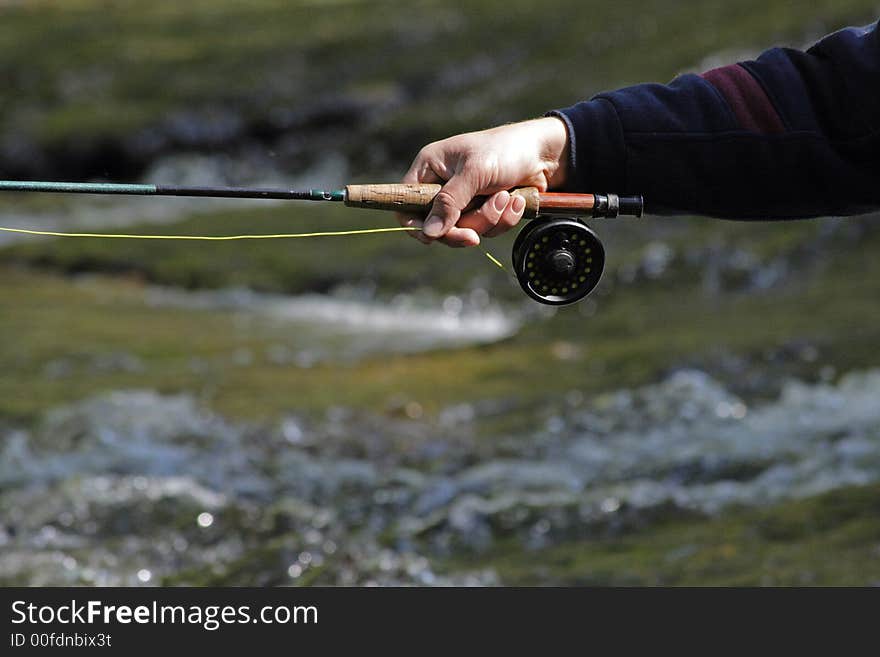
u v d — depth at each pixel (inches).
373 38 1408.7
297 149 1305.4
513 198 183.3
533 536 446.3
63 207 1213.1
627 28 1288.1
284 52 1417.3
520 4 1411.2
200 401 615.8
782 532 426.9
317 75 1369.3
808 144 179.2
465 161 182.4
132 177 1323.8
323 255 965.2
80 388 632.4
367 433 570.6
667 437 546.9
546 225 188.1
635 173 181.8
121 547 448.1
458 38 1368.1
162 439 557.0
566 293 192.9
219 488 504.1
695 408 575.5
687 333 694.5
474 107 1253.7
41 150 1309.1
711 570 399.5
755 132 180.1
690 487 490.6
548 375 651.5
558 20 1334.9
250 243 1013.8
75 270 980.6
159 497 485.1
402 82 1330.0
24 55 1478.8
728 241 840.3
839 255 805.9
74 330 770.2
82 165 1317.7
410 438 564.7
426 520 461.7
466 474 516.7
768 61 185.0
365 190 185.2
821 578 386.0
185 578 423.2
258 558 431.5
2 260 997.2
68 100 1386.6
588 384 625.9
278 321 841.5
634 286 813.2
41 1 1706.4
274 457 539.8
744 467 502.6
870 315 683.4
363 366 698.8
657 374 625.3
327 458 540.4
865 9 1127.0
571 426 568.7
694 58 1156.5
